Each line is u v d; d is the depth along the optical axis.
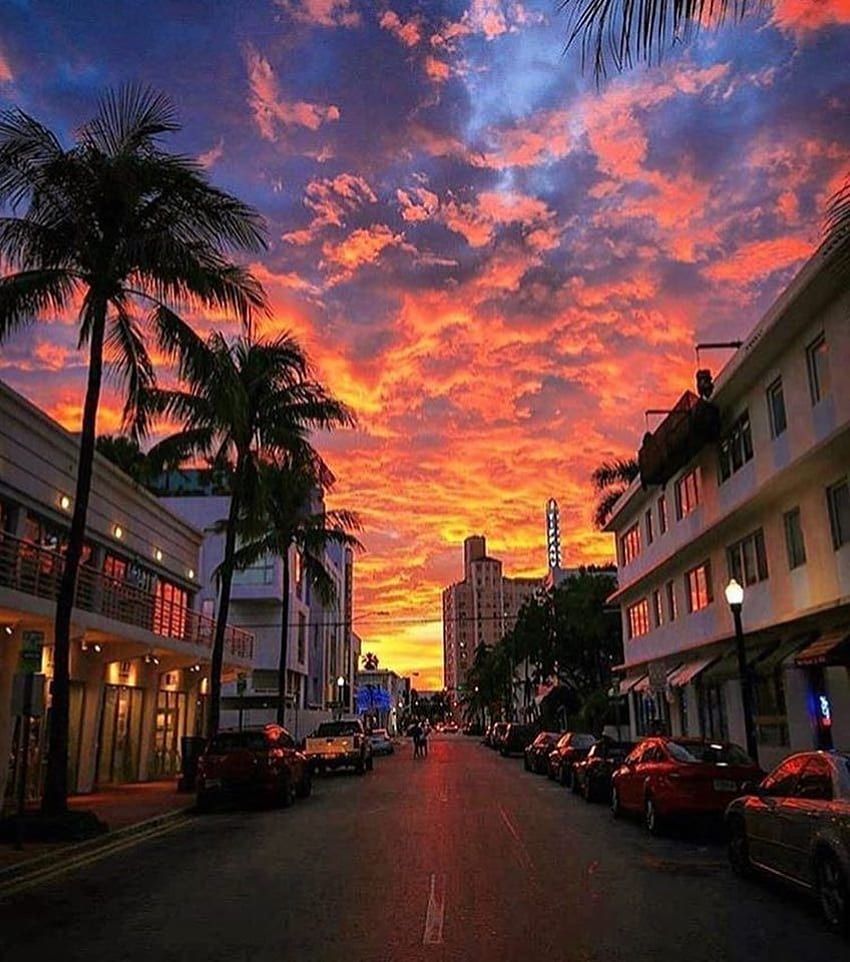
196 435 25.45
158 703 29.23
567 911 8.69
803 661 16.81
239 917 8.59
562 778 25.31
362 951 7.27
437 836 14.34
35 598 16.78
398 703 156.62
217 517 55.22
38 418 20.14
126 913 8.91
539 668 51.81
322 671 71.44
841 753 8.64
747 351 20.39
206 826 16.67
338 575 82.88
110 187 15.32
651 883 10.12
